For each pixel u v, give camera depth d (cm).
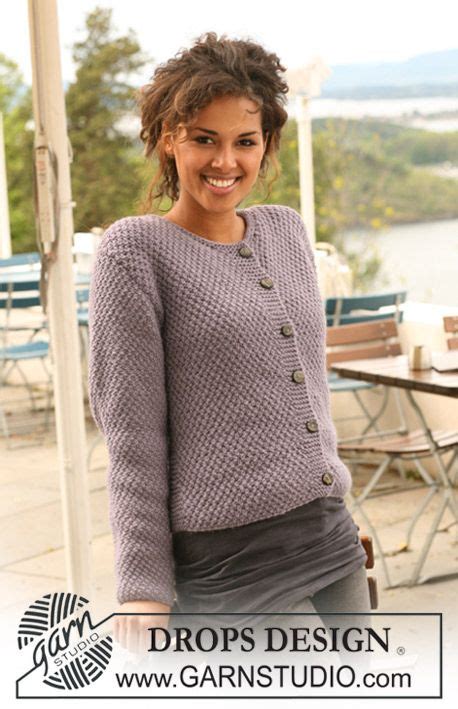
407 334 715
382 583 529
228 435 238
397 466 709
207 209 244
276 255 253
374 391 711
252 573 240
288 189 2091
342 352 601
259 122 244
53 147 410
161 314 238
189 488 238
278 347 242
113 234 240
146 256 238
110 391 236
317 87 832
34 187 412
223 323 238
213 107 238
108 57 2562
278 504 238
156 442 237
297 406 242
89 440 827
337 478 246
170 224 245
